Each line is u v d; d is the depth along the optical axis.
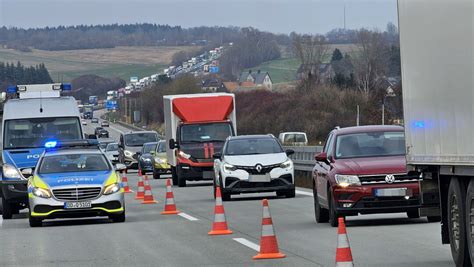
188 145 78.94
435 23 26.03
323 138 169.00
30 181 45.78
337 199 37.41
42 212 44.62
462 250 25.67
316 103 178.75
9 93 61.97
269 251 29.86
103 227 43.22
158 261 30.08
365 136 40.12
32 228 44.56
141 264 29.52
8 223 48.72
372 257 28.97
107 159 47.69
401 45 28.80
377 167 37.12
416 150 27.84
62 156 47.47
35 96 59.91
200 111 80.31
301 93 194.12
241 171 56.69
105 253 32.81
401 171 36.84
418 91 27.55
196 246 33.91
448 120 25.16
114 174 46.06
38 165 47.09
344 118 169.88
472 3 23.16
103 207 44.78
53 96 59.81
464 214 25.56
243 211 49.03
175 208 50.50
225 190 57.00
